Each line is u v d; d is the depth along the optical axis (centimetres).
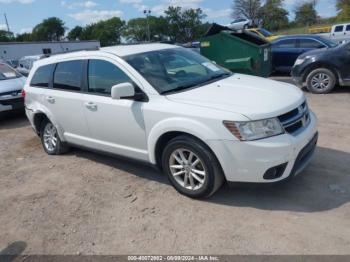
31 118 584
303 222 328
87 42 5009
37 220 380
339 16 5234
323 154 469
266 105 344
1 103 818
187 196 392
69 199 420
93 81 459
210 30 908
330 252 286
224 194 391
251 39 941
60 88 512
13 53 4269
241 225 333
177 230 336
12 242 346
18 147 652
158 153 404
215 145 339
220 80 432
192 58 485
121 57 429
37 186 466
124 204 394
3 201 432
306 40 1120
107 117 436
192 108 356
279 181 338
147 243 322
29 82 582
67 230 355
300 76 873
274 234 315
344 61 802
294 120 352
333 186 384
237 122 328
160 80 407
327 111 684
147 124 391
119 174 477
